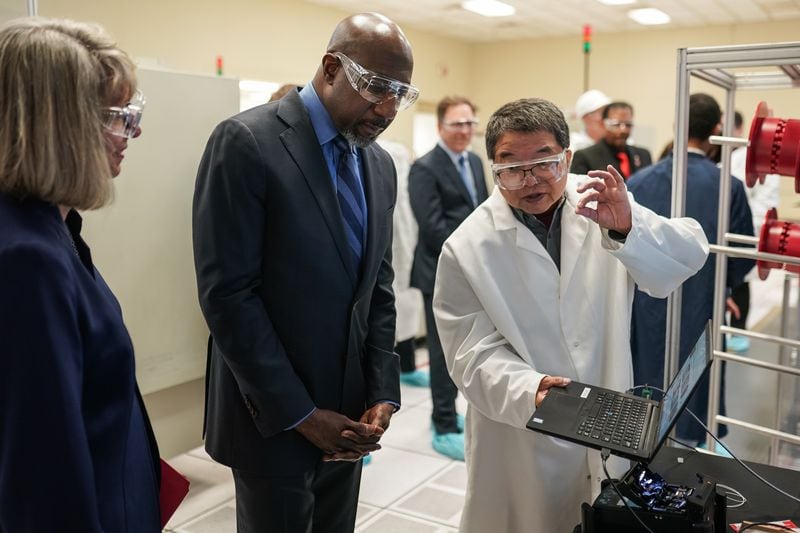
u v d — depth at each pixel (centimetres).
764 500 136
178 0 458
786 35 650
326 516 161
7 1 184
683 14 625
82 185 88
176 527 250
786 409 256
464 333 155
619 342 148
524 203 145
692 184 271
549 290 150
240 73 509
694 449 160
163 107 244
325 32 586
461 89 789
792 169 146
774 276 606
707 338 116
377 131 139
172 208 251
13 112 85
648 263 138
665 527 112
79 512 84
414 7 596
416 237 427
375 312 162
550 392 129
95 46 92
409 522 256
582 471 155
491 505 160
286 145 135
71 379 84
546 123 139
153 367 251
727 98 191
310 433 138
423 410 383
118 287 238
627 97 731
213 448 147
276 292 137
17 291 81
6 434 82
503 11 613
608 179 133
